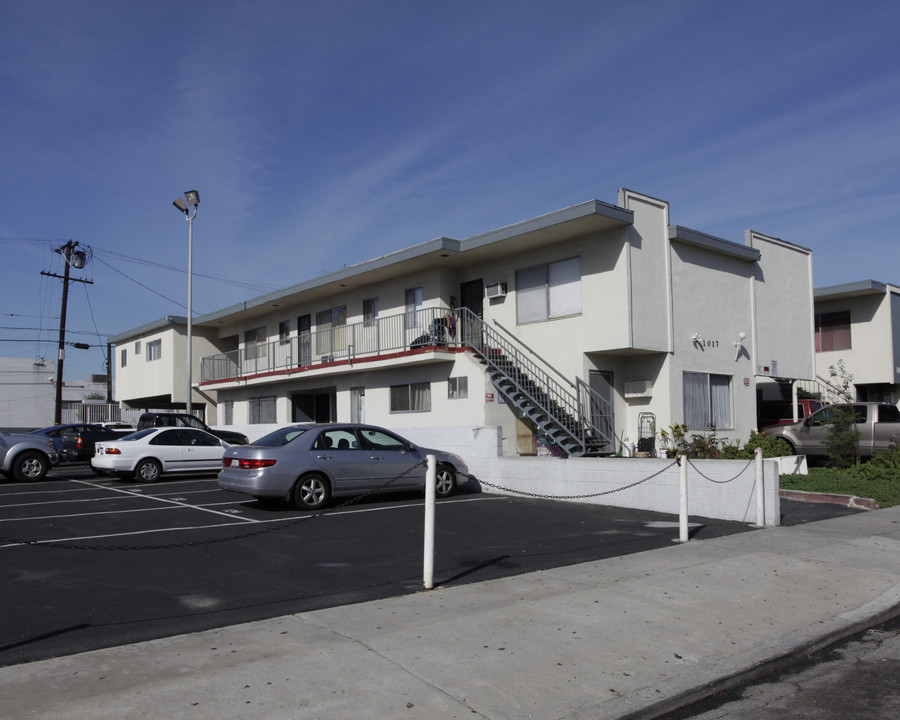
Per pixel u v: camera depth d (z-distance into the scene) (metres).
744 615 6.81
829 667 5.84
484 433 15.54
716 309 20.17
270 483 12.35
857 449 17.30
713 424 19.53
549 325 19.06
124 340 38.28
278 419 27.86
